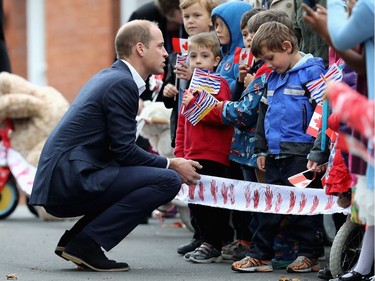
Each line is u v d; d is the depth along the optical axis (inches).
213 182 409.1
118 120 386.3
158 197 388.5
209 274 390.3
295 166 385.4
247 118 403.5
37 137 601.6
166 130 520.1
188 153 423.2
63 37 989.8
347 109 253.0
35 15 1040.2
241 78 414.9
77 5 975.6
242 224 435.8
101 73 397.7
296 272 392.5
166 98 463.2
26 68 1054.4
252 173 425.7
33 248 477.7
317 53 427.2
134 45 398.0
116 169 389.1
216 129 420.5
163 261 432.1
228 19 437.4
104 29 957.2
